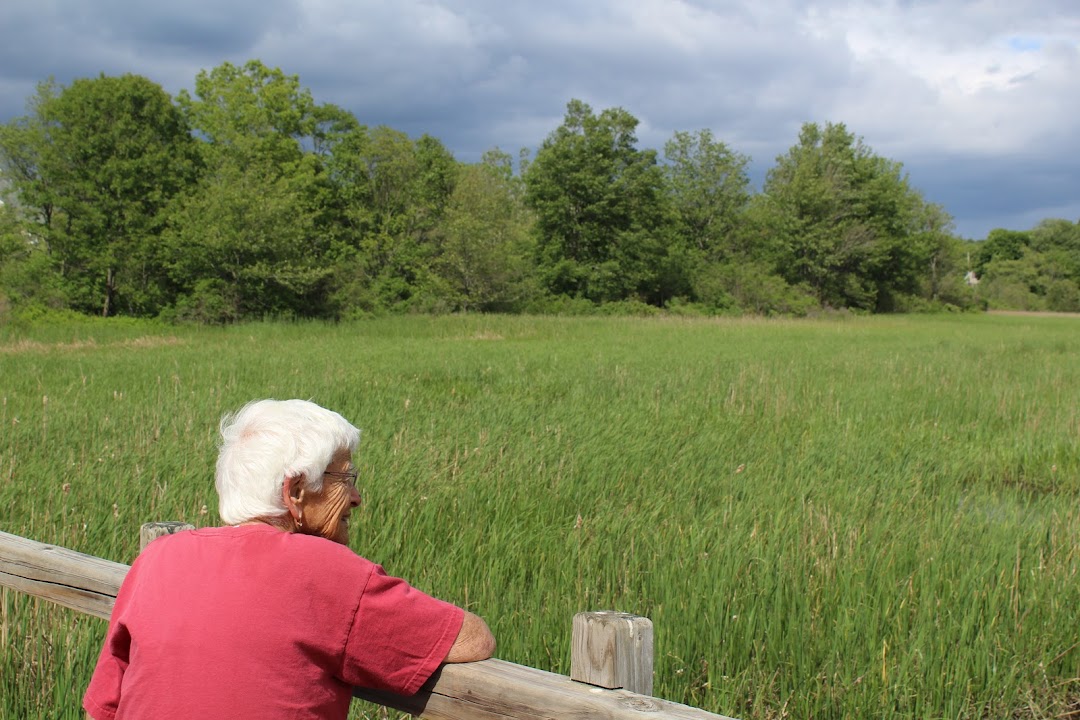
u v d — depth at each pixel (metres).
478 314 45.03
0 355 19.45
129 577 2.12
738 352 22.48
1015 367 19.28
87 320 34.47
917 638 4.30
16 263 36.28
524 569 5.18
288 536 2.01
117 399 11.16
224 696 1.85
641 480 7.71
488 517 6.32
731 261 73.44
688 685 4.07
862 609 4.61
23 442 8.30
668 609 4.53
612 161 60.75
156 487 6.62
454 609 2.03
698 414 11.63
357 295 43.81
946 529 6.29
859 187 76.06
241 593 1.92
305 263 39.44
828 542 5.72
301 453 2.10
